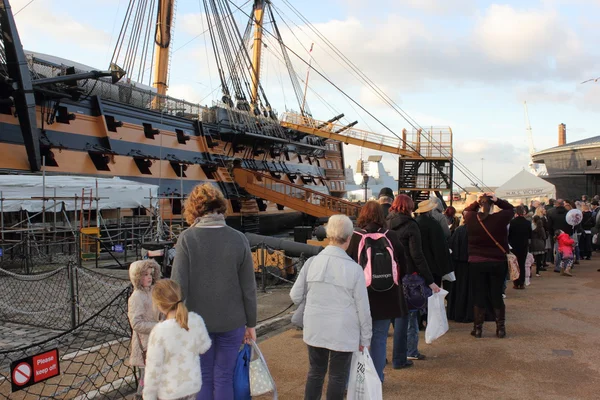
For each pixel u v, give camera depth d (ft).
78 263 47.83
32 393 17.17
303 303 15.16
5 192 52.75
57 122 72.38
